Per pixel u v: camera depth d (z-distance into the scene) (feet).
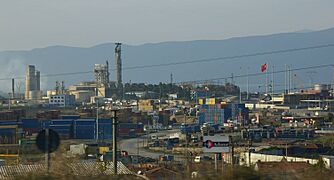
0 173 98.68
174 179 87.10
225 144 200.13
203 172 82.28
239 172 76.33
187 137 342.23
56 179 76.13
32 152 212.02
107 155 230.27
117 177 83.41
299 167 104.47
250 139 287.69
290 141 343.67
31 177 76.64
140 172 141.79
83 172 89.10
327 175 80.64
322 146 280.72
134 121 494.18
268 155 226.17
